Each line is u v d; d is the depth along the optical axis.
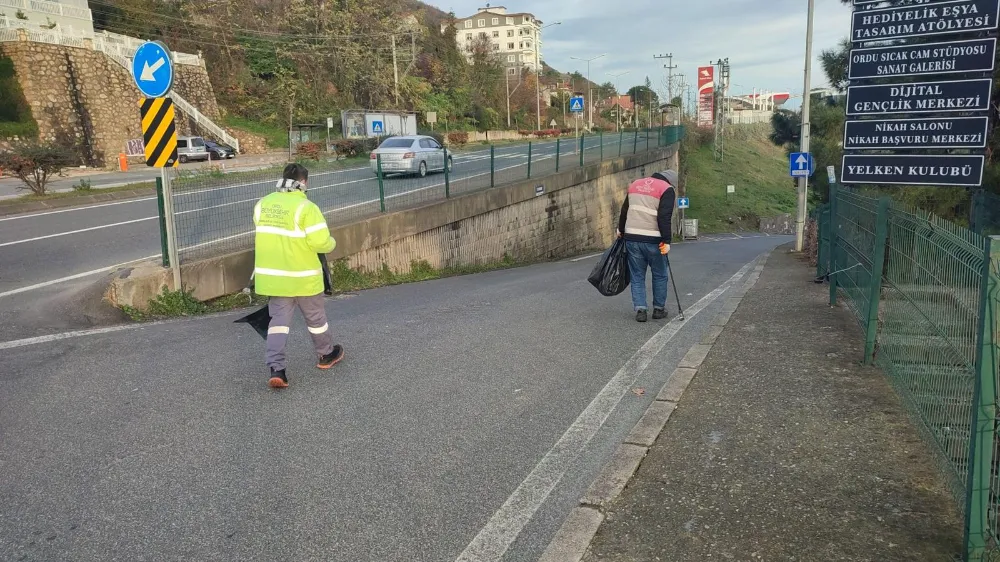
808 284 10.23
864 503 3.32
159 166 8.79
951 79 8.61
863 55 9.02
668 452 4.06
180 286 8.97
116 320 8.11
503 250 19.33
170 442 4.46
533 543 3.31
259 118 54.88
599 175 26.08
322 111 57.53
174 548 3.25
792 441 4.08
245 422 4.80
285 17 62.56
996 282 2.62
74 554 3.19
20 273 10.46
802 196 21.20
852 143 9.21
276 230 5.45
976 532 2.73
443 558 3.18
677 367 5.71
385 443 4.45
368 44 65.56
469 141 63.56
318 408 5.08
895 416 4.34
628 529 3.24
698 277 14.33
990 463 2.69
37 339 7.09
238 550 3.23
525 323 7.99
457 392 5.44
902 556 2.88
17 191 21.64
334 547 3.25
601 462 4.20
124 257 11.90
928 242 3.98
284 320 5.52
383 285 12.80
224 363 6.22
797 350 5.99
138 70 8.58
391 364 6.21
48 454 4.27
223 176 10.34
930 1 8.51
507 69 90.81
